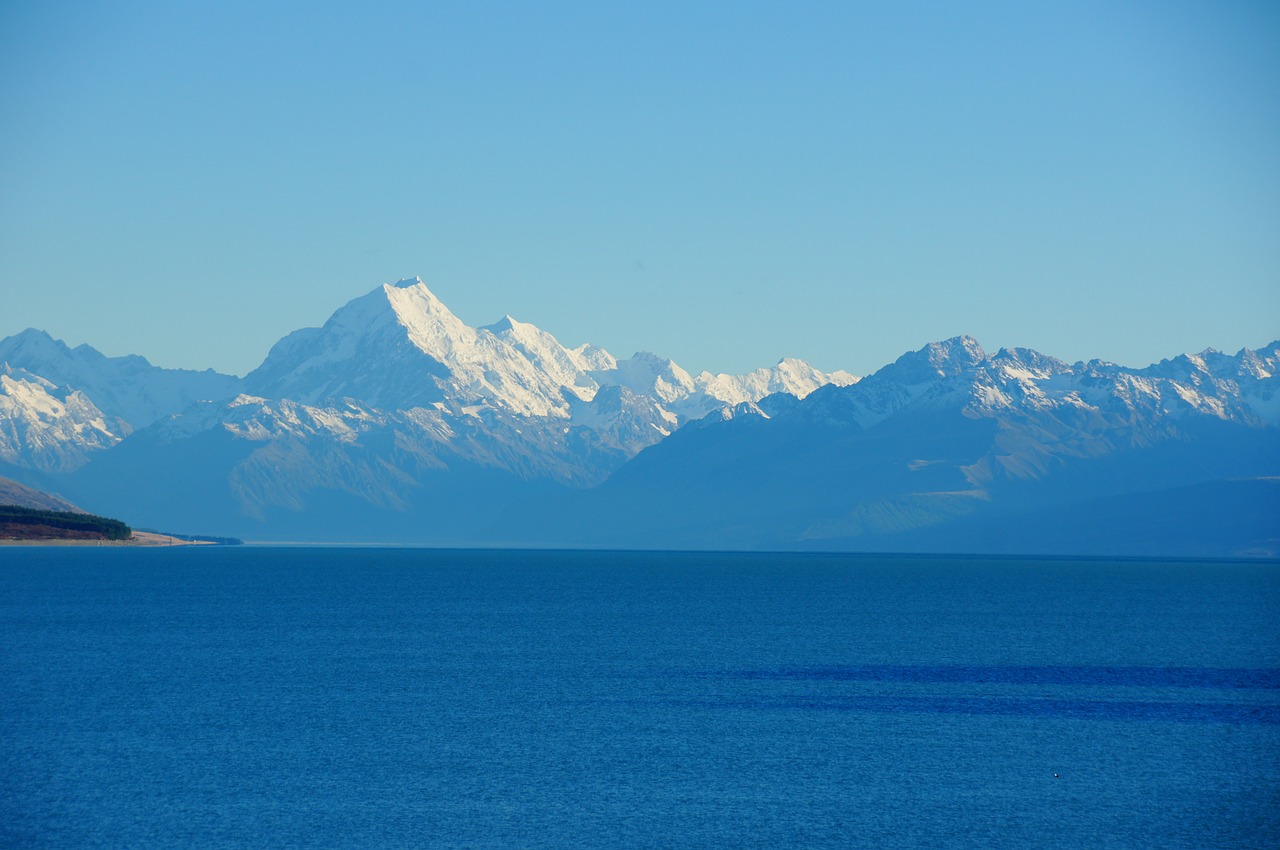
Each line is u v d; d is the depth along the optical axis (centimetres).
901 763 17238
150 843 13675
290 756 17412
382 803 15138
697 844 13762
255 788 15750
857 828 14350
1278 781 16425
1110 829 14400
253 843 13675
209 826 14225
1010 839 14025
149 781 16062
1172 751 18100
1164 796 15712
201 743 18200
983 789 15962
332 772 16538
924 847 13750
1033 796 15675
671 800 15338
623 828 14250
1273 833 14312
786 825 14425
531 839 13850
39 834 13950
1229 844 13925
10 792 15525
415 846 13600
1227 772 16862
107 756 17362
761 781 16238
